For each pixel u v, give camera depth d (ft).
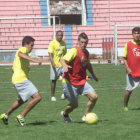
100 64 189.26
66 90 46.06
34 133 41.63
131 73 56.65
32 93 44.78
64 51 75.51
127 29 256.11
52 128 44.42
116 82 105.60
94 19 261.65
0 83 105.29
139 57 57.16
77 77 45.73
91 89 46.50
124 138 38.88
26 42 45.80
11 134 41.29
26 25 250.57
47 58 230.07
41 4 261.85
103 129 43.52
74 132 41.96
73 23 283.59
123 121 48.80
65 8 266.77
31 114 55.57
